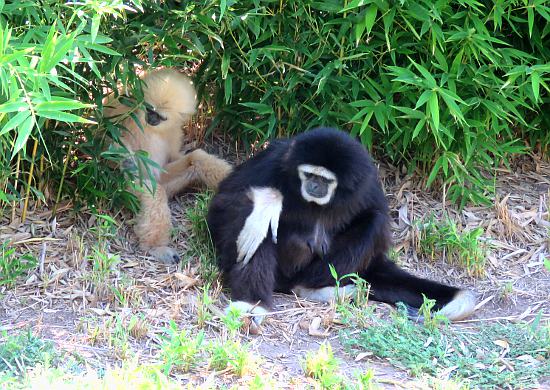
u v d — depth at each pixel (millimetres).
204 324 9156
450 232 11031
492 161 12000
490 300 10406
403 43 11156
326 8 10594
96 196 10867
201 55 11320
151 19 10367
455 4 11289
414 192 12219
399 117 11148
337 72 11242
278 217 9805
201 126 12797
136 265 10320
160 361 8211
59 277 9766
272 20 10742
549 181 12820
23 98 7516
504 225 11711
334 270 9945
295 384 8023
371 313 9562
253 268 9695
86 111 10617
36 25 9141
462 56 11109
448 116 11344
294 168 9945
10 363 7906
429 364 8648
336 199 10016
